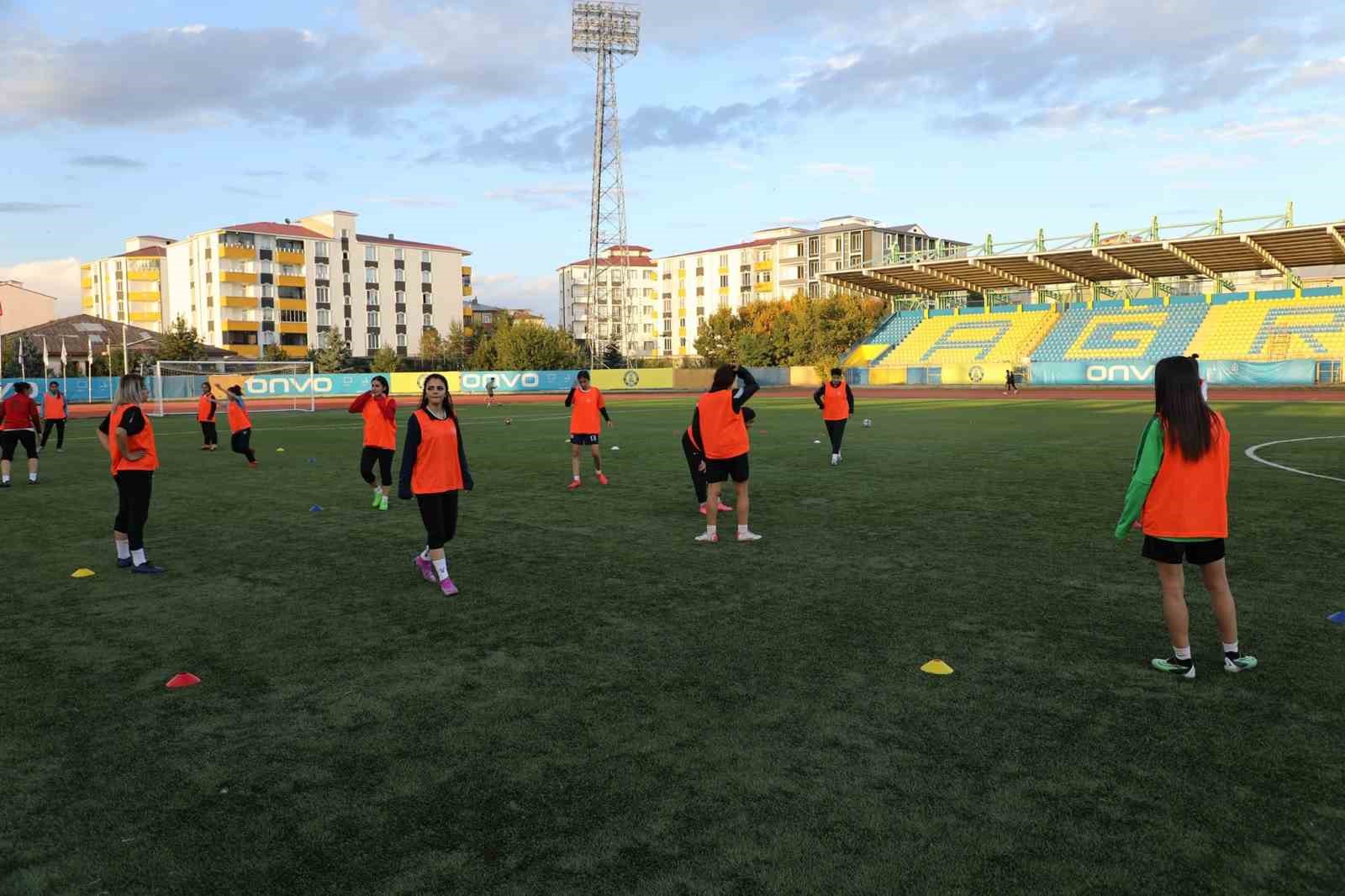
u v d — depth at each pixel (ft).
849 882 9.66
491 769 12.49
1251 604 20.13
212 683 16.15
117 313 344.08
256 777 12.37
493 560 26.22
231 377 175.73
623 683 15.80
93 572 25.03
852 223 329.93
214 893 9.64
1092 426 78.89
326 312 308.19
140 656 17.72
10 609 21.25
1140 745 12.93
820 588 22.35
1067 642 17.78
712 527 28.60
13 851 10.52
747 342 224.94
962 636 18.22
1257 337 173.37
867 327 227.40
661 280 395.75
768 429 79.05
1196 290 198.08
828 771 12.26
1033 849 10.25
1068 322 199.82
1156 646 17.42
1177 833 10.53
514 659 17.24
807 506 35.45
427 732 13.80
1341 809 11.05
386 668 16.81
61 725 14.21
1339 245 154.81
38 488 44.75
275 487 43.83
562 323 419.54
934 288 220.23
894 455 55.01
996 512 33.47
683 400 155.22
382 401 36.19
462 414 112.88
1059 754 12.67
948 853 10.18
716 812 11.19
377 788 12.00
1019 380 183.73
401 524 32.81
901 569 24.35
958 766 12.35
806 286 330.75
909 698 14.90
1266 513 31.81
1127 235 163.32
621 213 229.25
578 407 41.37
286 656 17.58
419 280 334.24
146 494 25.32
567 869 9.97
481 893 9.53
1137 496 15.53
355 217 315.37
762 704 14.74
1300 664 16.24
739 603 21.02
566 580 23.62
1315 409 99.30
